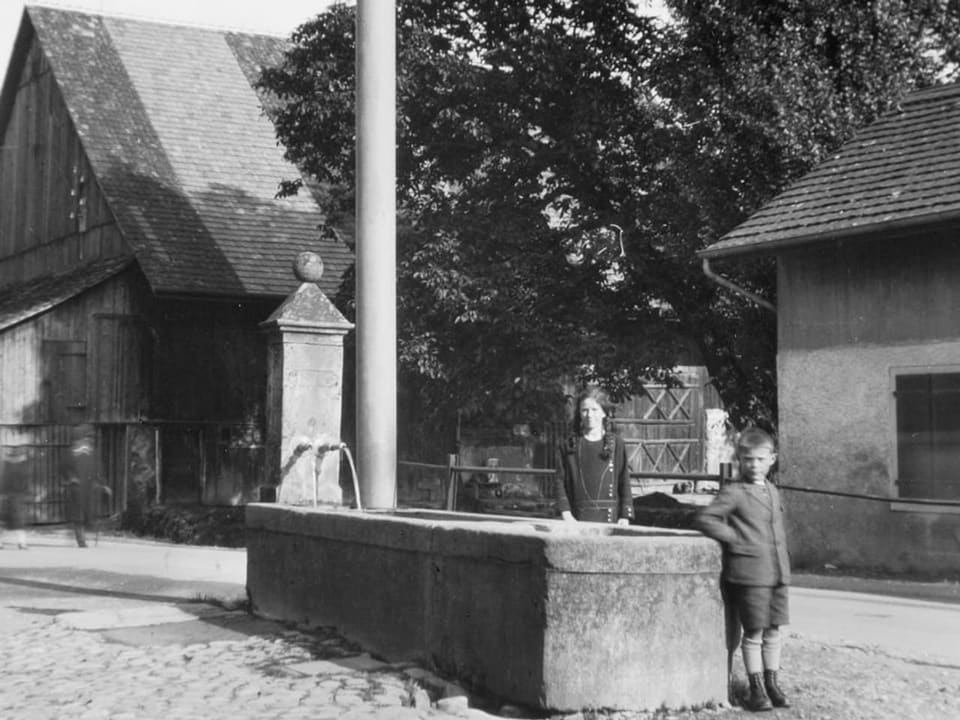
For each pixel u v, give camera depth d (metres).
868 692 6.91
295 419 11.80
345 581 8.60
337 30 21.73
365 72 10.03
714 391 31.62
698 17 18.31
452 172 22.30
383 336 9.98
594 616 6.39
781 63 17.48
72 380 25.61
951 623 9.72
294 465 11.72
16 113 31.58
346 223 28.61
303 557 9.23
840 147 16.62
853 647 8.26
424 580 7.60
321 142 22.52
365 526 8.30
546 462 25.83
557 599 6.38
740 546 6.64
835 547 14.66
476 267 20.42
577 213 22.19
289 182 24.42
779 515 6.75
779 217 15.16
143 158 28.14
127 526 22.89
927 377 13.80
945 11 17.83
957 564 13.41
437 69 20.88
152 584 12.34
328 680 7.33
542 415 21.66
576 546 6.39
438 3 21.97
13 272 31.75
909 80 17.47
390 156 10.06
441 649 7.37
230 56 32.62
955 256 13.61
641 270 20.56
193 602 10.92
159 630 9.37
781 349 15.44
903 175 14.49
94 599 11.41
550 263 21.23
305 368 11.89
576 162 21.41
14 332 25.17
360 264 10.02
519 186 21.97
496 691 6.79
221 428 26.67
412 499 25.31
